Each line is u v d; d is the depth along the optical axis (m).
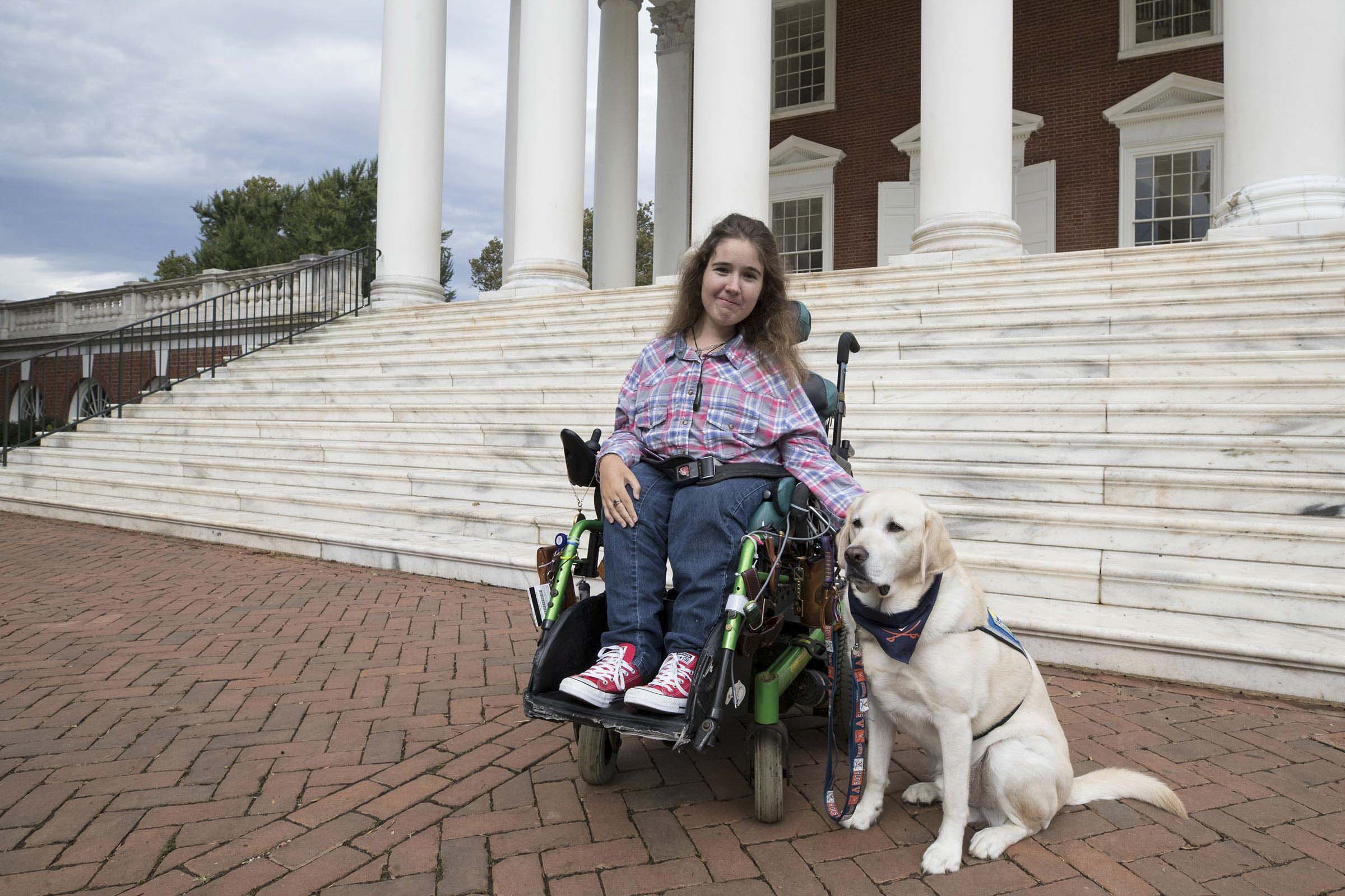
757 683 2.50
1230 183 8.50
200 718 3.43
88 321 19.27
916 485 5.38
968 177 9.46
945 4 9.54
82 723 3.40
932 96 9.65
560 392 8.11
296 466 8.43
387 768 2.95
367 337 11.95
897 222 16.31
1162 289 7.12
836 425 3.18
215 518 7.68
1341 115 7.94
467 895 2.17
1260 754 2.98
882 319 7.86
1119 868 2.27
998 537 4.83
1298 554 4.13
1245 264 7.12
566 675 2.59
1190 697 3.55
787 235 17.64
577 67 12.19
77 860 2.36
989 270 8.52
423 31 13.61
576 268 12.26
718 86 10.29
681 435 2.72
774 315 2.89
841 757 3.08
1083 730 3.19
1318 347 5.73
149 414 11.15
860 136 16.91
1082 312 7.05
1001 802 2.37
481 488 7.09
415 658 4.23
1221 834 2.45
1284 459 4.75
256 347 13.53
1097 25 14.89
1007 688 2.35
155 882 2.24
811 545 2.82
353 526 7.15
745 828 2.52
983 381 6.14
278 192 51.72
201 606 5.30
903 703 2.37
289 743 3.18
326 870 2.29
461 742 3.17
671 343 2.96
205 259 49.34
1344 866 2.27
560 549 2.81
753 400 2.72
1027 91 15.42
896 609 2.29
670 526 2.62
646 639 2.58
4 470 10.85
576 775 2.89
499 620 4.93
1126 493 4.84
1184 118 14.16
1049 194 15.03
